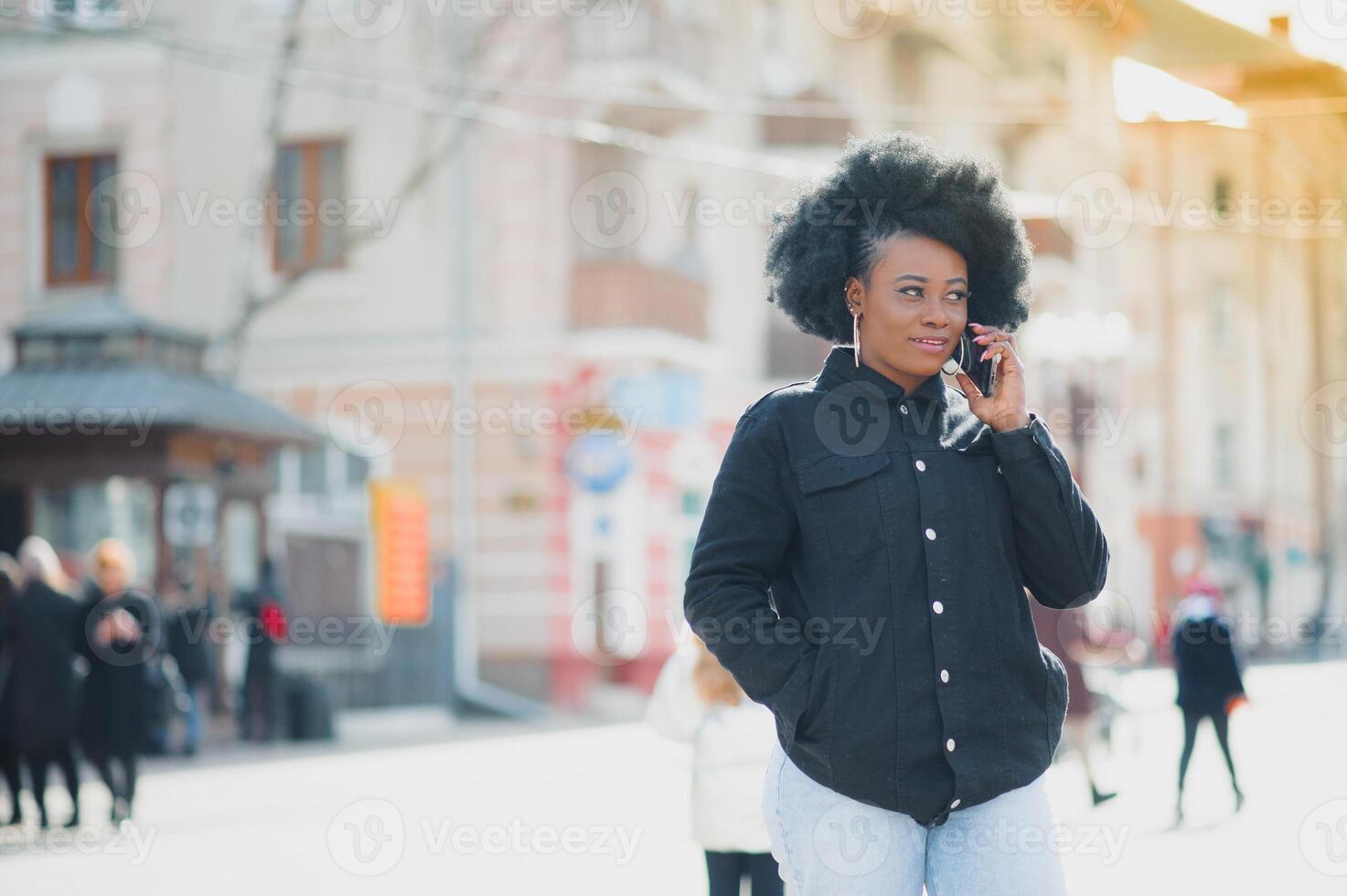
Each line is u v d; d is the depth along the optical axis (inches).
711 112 1211.9
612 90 1140.5
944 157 172.6
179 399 837.2
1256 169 1588.3
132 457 848.3
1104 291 1763.0
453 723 1090.7
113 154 1124.5
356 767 783.1
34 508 894.4
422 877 450.3
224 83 1112.2
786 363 1266.0
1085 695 605.3
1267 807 593.6
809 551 163.8
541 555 1109.7
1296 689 1402.6
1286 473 2257.6
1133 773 726.5
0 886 438.0
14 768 577.9
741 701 291.0
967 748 157.8
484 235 1122.0
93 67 1124.5
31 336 862.5
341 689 1020.5
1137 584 1914.4
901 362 166.7
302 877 452.8
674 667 295.1
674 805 606.2
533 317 1117.7
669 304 1155.9
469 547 1115.3
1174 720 1042.7
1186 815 578.9
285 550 1068.5
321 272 1128.2
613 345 1127.0
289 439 903.7
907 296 166.9
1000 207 173.9
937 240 169.2
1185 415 1993.1
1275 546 2181.3
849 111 1285.7
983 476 164.6
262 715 914.7
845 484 162.1
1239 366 2079.2
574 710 1117.7
